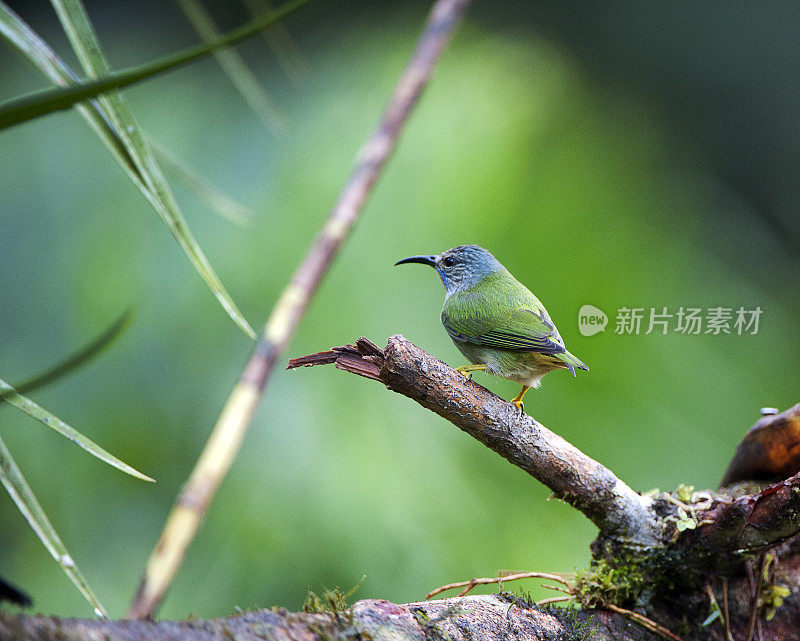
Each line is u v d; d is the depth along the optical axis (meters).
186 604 7.96
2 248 10.04
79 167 10.60
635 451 9.11
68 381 9.11
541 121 11.00
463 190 10.07
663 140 16.47
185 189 10.52
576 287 9.78
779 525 4.04
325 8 15.52
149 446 8.96
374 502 8.39
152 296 9.69
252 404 4.84
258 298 9.80
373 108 11.05
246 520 8.27
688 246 11.57
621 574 4.39
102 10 15.48
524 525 8.63
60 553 2.97
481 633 3.75
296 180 10.51
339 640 3.28
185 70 12.20
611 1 17.97
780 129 17.84
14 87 11.16
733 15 18.27
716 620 4.42
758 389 10.11
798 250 16.92
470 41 13.12
